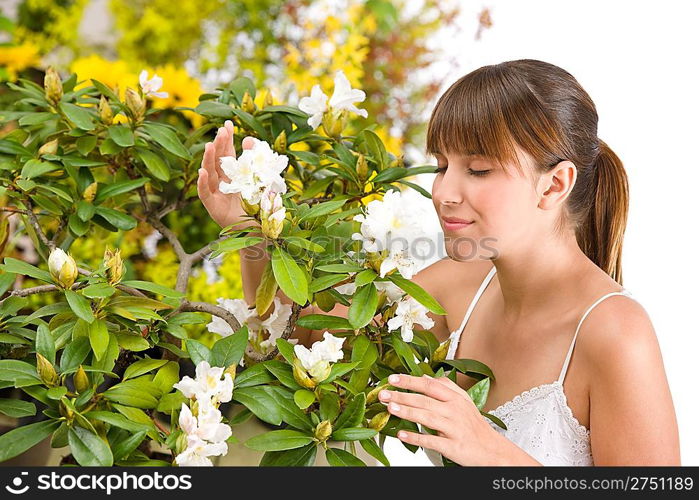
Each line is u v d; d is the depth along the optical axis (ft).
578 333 3.99
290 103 8.44
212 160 4.02
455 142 3.73
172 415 3.12
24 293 3.35
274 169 3.44
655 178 9.15
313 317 3.57
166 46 11.02
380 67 10.52
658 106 9.17
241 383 3.30
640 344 3.76
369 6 9.84
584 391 3.98
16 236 5.47
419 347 4.11
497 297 4.62
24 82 4.76
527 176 3.73
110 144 4.33
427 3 10.57
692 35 9.04
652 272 9.09
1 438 2.92
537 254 4.02
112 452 2.99
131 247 6.75
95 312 3.34
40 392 3.04
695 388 8.72
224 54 10.93
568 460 4.08
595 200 4.40
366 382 3.46
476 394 3.62
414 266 3.34
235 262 6.56
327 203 3.68
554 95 3.75
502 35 9.91
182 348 4.22
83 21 11.69
